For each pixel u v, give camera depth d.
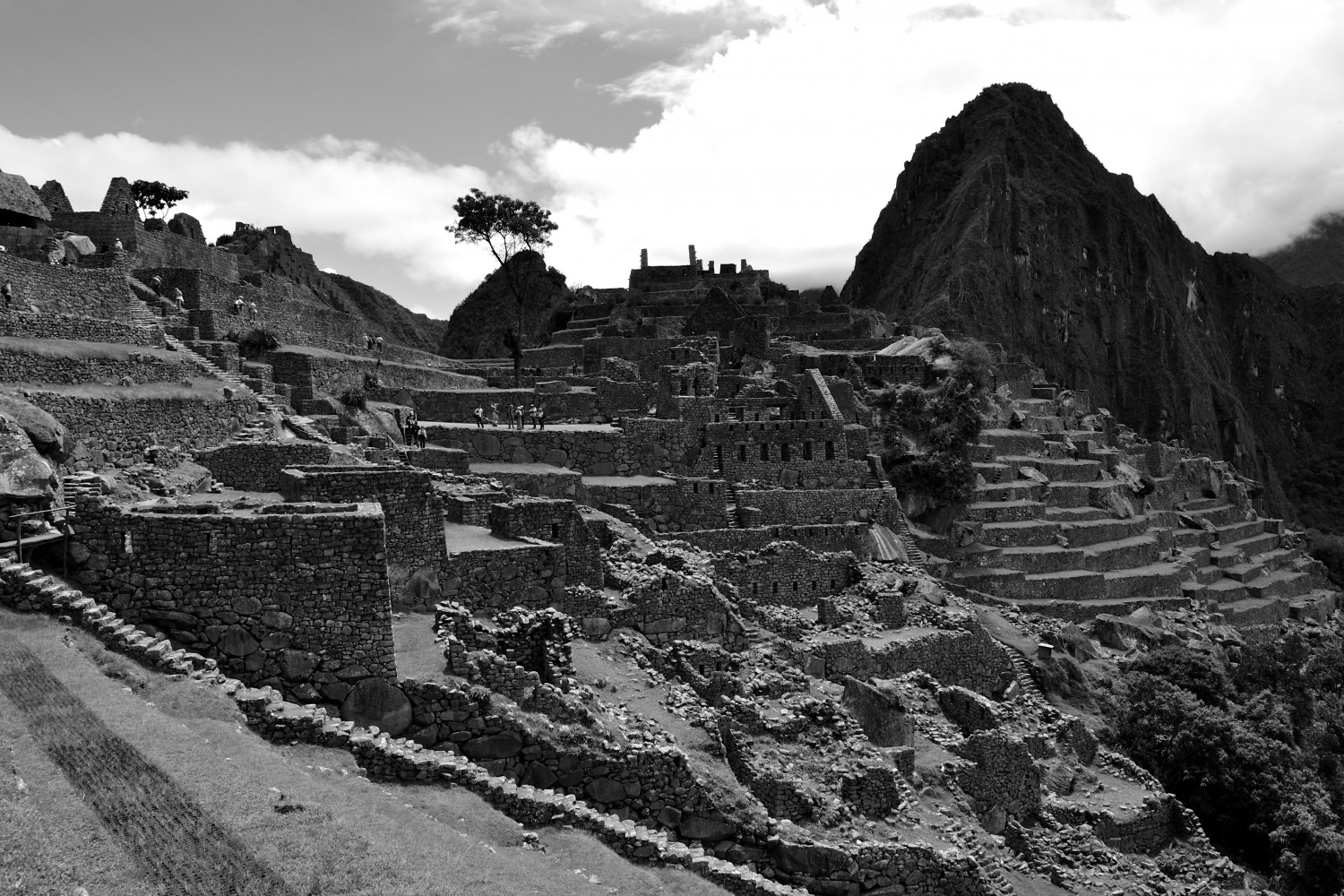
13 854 17.55
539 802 27.34
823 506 73.75
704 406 73.25
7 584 26.39
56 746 21.16
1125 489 113.06
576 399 77.19
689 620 46.72
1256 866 57.62
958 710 51.81
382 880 20.52
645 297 143.25
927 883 34.84
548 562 42.25
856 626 57.84
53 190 81.69
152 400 42.88
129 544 28.12
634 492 65.69
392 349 88.44
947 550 81.94
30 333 43.69
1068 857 45.03
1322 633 105.81
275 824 21.12
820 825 35.00
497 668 30.25
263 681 28.05
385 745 26.67
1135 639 80.44
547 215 90.31
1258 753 60.72
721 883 28.39
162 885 18.39
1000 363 141.00
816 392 82.00
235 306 65.81
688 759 31.67
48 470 30.62
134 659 26.25
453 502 47.69
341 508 30.94
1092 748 58.62
